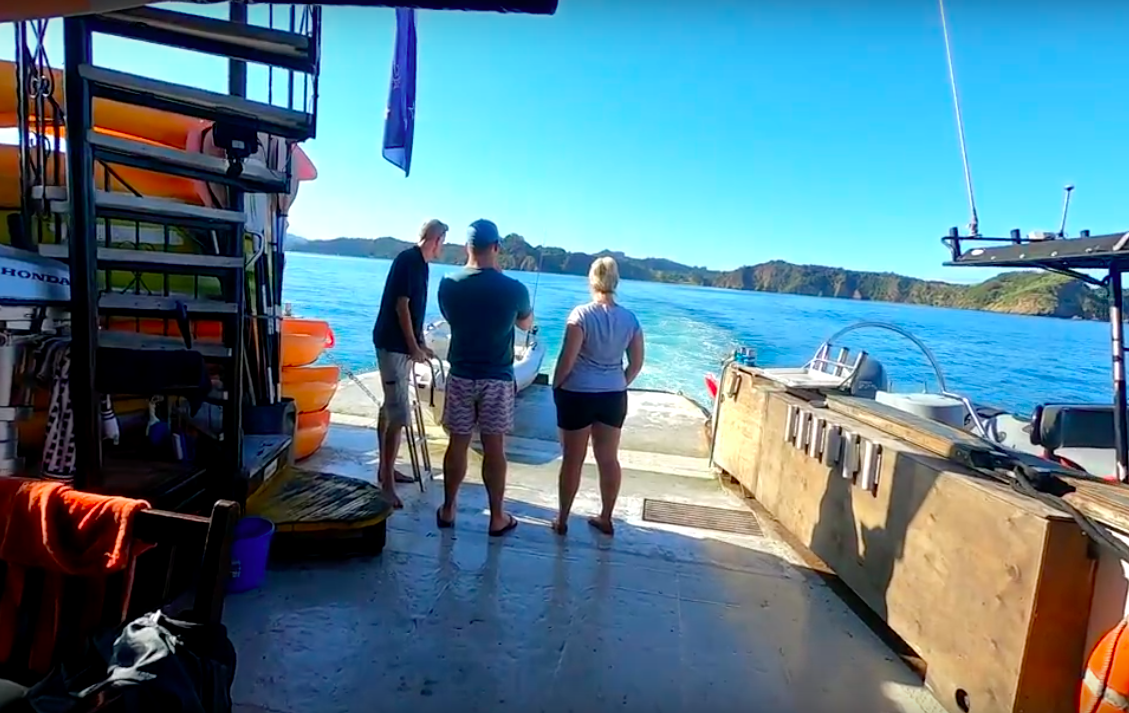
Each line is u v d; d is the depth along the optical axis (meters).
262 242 3.61
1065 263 2.77
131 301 2.53
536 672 2.16
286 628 2.32
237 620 2.35
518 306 3.20
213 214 2.65
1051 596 1.74
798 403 3.46
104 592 1.47
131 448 2.82
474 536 3.28
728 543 3.42
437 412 5.79
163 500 2.30
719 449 4.68
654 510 3.86
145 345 2.61
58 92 2.58
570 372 3.25
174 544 1.39
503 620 2.48
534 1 1.14
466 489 4.03
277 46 2.31
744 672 2.24
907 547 2.35
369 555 2.96
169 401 2.92
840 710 2.06
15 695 1.30
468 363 3.18
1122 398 2.61
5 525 1.46
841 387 3.74
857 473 2.73
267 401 3.69
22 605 1.47
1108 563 1.70
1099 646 1.55
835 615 2.69
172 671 1.18
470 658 2.21
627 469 4.76
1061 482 1.99
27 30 2.42
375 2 1.17
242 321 2.89
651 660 2.28
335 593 2.59
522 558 3.05
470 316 3.13
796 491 3.32
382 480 3.60
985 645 1.91
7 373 2.11
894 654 2.41
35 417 2.56
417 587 2.69
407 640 2.29
